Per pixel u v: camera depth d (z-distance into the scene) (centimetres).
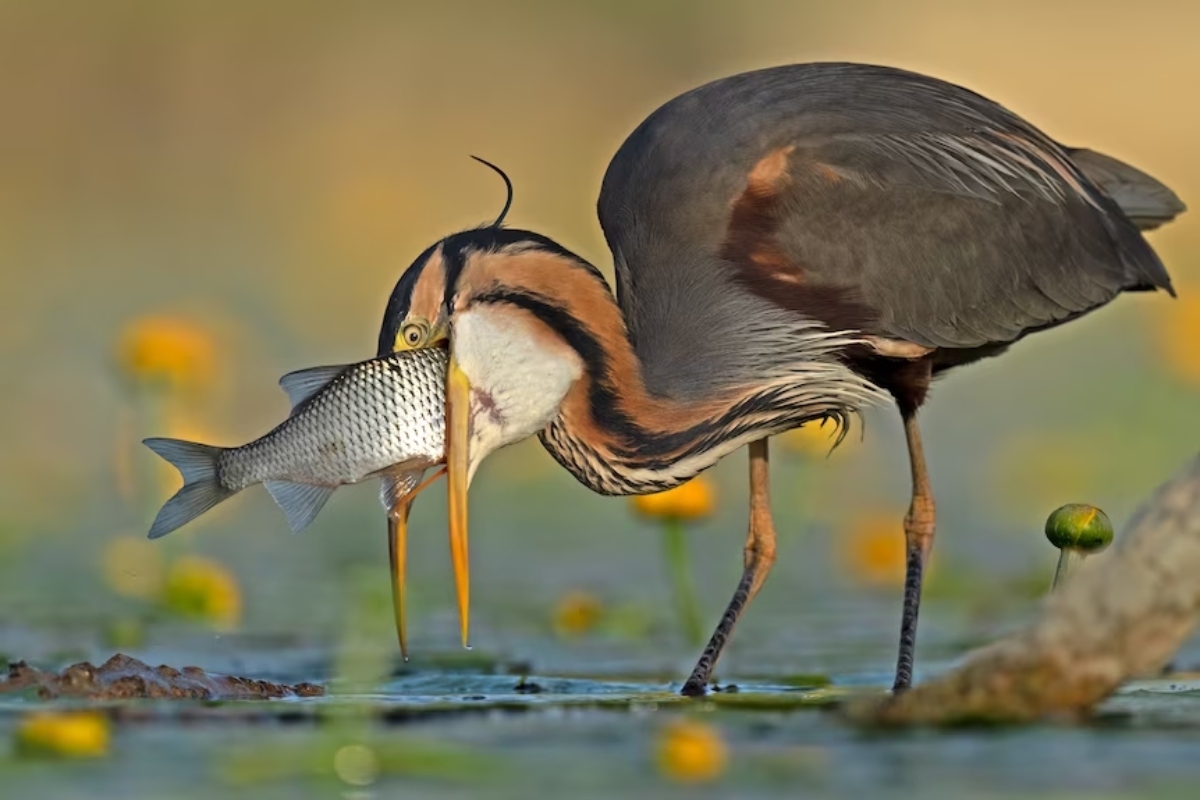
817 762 797
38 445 1986
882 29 3356
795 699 988
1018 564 1565
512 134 3184
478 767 795
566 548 1673
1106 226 1309
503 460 2047
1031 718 872
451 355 1053
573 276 1102
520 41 3309
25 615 1334
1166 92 3178
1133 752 807
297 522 1043
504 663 1202
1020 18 3356
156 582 1380
